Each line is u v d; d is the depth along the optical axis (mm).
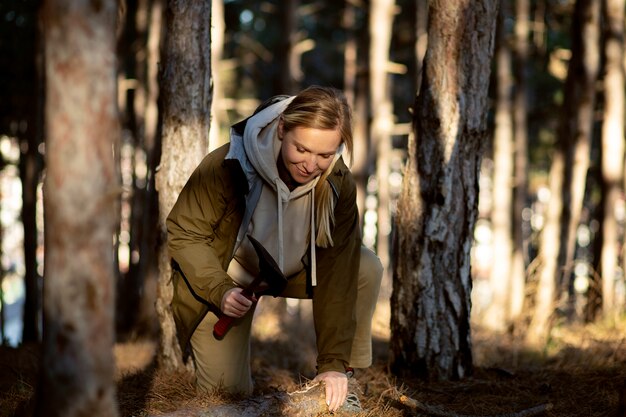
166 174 3465
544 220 7004
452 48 3391
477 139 3457
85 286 1669
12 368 3709
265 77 17859
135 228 9156
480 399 3146
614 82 7250
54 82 1623
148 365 3971
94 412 1713
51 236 1669
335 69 18469
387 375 3539
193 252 2537
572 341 5398
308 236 2664
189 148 3438
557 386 3332
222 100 10320
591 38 6961
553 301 6527
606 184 7297
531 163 14680
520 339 5645
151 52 8320
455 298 3459
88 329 1685
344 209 2688
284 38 11109
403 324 3512
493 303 9117
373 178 17172
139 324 6676
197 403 2637
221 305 2443
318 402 2686
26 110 8430
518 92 10086
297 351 5090
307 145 2305
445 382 3420
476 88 3430
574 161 7125
